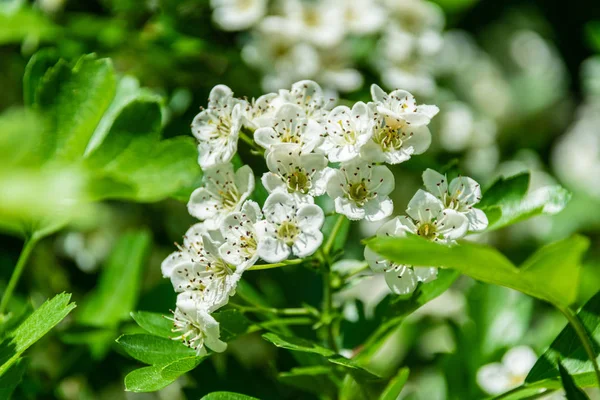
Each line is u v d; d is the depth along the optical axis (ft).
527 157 1.98
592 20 2.23
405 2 1.65
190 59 1.53
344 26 1.59
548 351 1.14
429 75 1.66
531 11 2.23
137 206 1.57
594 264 1.75
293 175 1.16
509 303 1.37
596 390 1.51
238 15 1.56
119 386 1.44
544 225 1.82
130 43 1.49
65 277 1.55
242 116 1.18
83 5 1.52
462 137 1.71
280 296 1.34
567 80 2.24
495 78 2.03
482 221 1.17
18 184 0.92
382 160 1.15
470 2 1.81
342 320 1.30
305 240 1.14
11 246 1.51
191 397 1.28
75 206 1.10
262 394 1.29
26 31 1.42
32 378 1.34
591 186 1.93
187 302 1.14
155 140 1.22
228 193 1.19
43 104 1.22
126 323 1.34
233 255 1.15
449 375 1.36
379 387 1.45
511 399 1.18
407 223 1.15
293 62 1.57
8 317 1.22
